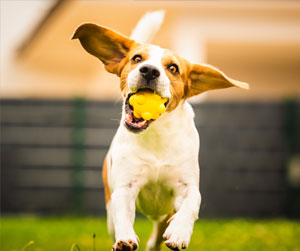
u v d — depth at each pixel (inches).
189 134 180.2
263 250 267.4
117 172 177.5
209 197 465.1
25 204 472.1
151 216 199.6
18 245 273.0
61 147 476.4
